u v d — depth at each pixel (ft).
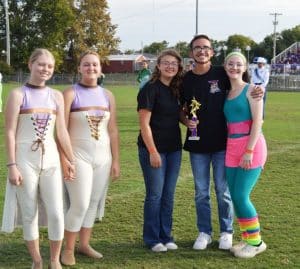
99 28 231.71
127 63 281.54
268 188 25.49
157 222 17.33
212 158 17.44
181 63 16.85
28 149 14.38
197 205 17.72
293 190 25.05
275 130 49.34
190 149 17.48
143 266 15.85
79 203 15.70
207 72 16.97
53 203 14.71
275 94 128.06
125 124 52.65
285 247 17.37
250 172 16.43
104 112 15.94
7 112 14.28
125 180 27.27
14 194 14.55
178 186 25.96
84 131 15.74
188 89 17.03
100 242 18.03
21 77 180.24
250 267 15.75
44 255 16.78
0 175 27.89
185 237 18.52
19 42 215.51
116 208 22.06
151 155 16.53
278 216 20.76
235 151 16.49
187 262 16.17
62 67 229.45
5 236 18.56
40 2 212.02
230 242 17.35
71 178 15.33
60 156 15.30
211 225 18.25
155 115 16.69
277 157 34.27
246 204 16.66
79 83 16.03
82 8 228.84
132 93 118.93
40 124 14.42
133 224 19.98
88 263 16.11
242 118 16.34
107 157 16.20
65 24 216.13
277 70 188.75
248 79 17.17
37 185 14.62
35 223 14.90
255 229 16.67
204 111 16.96
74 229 15.80
